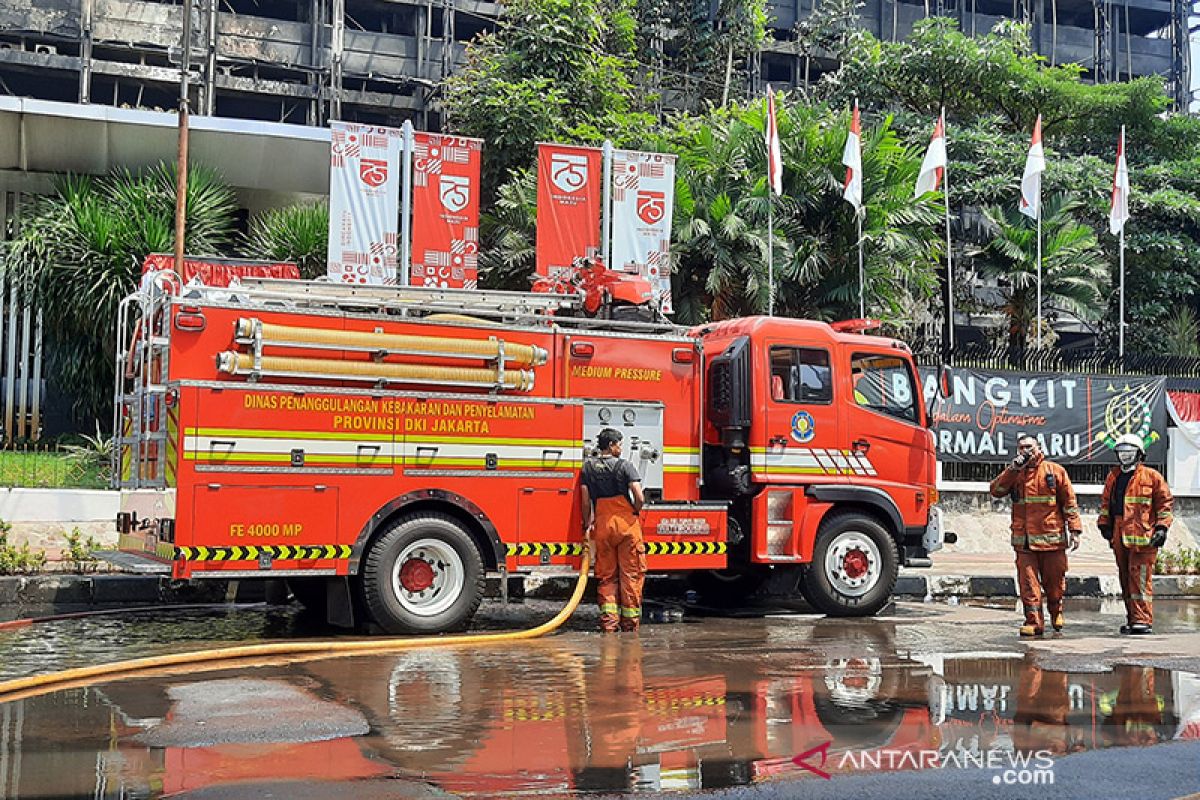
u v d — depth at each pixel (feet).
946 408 57.47
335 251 52.85
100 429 58.80
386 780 15.30
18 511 44.21
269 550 28.50
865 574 36.58
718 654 27.48
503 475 31.40
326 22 184.34
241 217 75.97
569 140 74.90
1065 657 27.58
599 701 21.06
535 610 37.09
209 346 28.30
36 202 68.08
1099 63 195.21
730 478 35.68
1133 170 101.76
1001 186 82.48
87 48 168.14
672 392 34.30
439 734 18.15
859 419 36.88
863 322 37.81
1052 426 59.16
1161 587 47.70
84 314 57.52
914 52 100.78
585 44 81.15
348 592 30.01
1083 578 46.14
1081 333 129.18
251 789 14.79
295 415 28.94
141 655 26.27
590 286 35.37
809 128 66.80
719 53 128.98
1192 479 60.70
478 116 75.36
